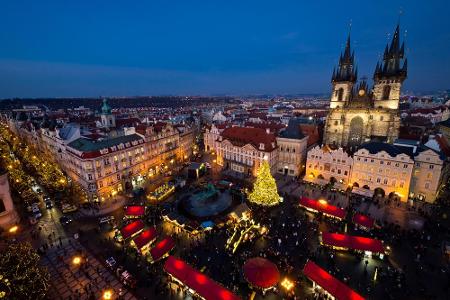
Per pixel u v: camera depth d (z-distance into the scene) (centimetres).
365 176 8806
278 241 6100
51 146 11806
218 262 5484
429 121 17238
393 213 7481
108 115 13150
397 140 9619
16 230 6662
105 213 7662
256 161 10494
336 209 6988
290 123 11069
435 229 6556
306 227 6744
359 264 5397
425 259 5494
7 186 6562
